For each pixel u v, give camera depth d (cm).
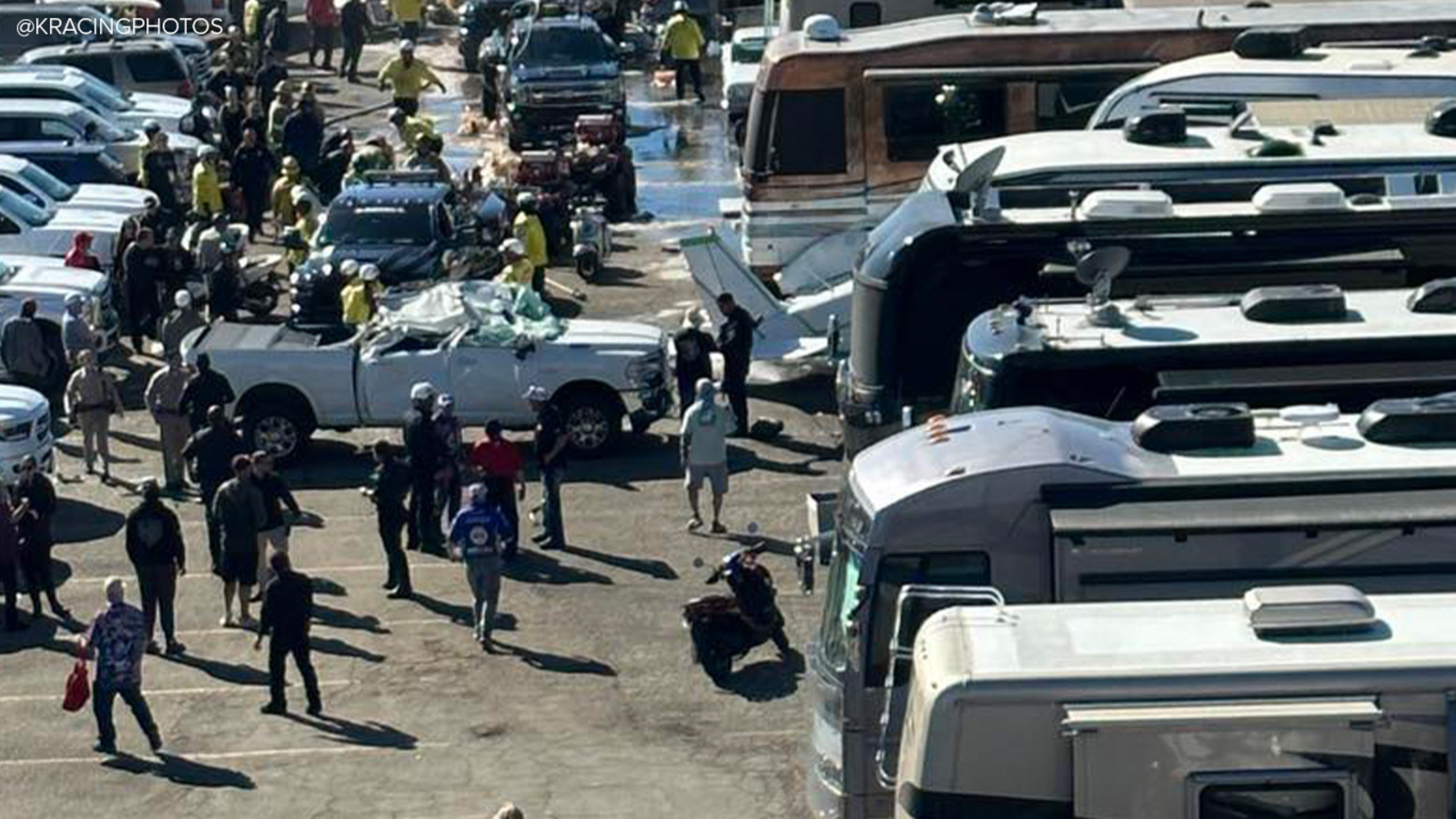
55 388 7562
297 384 6738
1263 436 3594
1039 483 3497
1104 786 2909
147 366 7988
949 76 7562
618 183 9569
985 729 2931
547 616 5650
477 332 6738
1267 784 2898
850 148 7669
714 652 5194
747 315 6856
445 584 5909
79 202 9012
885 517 3528
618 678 5281
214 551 5912
